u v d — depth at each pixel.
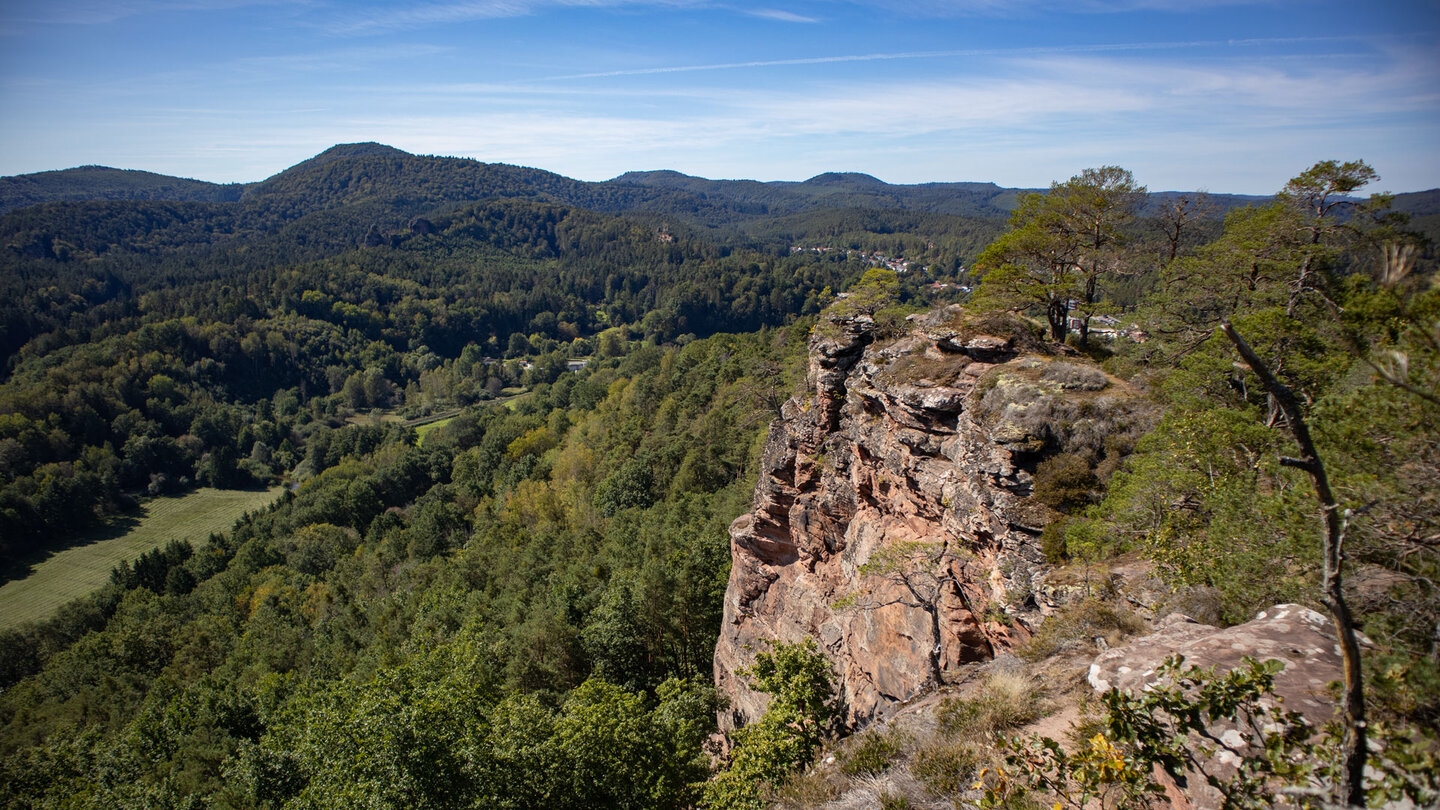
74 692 68.75
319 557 103.00
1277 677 8.52
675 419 106.44
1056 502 21.33
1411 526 9.16
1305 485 11.60
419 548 94.81
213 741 46.56
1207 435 17.08
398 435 152.50
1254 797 7.45
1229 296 27.41
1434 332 7.14
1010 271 31.78
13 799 42.19
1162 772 9.05
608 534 77.38
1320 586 10.94
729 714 38.06
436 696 22.56
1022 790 10.08
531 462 119.31
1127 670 10.26
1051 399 23.11
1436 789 6.13
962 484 24.59
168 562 106.44
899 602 25.05
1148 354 26.86
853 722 26.73
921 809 12.36
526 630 48.28
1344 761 6.38
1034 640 17.19
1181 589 15.33
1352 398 10.59
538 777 24.25
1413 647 7.99
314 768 23.38
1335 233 25.70
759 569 39.03
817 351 35.06
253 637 72.06
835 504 33.75
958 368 27.16
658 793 25.11
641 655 49.06
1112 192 30.67
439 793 21.06
